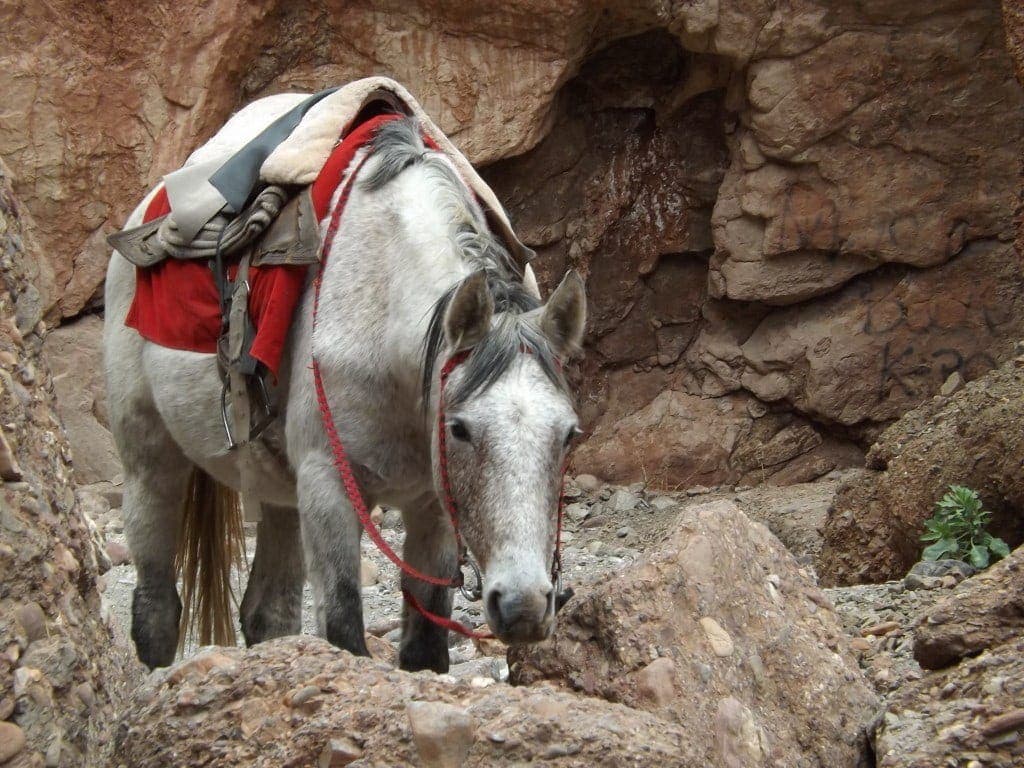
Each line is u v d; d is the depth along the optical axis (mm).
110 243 4586
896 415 9789
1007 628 3521
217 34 9602
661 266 10898
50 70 9484
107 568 4008
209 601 5121
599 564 8125
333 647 3086
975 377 9648
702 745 3197
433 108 9891
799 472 10086
